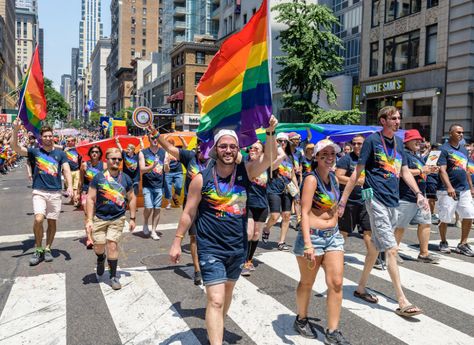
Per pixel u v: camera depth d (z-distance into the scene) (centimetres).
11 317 490
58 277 629
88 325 470
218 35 6109
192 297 552
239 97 479
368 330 458
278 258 737
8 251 777
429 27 2567
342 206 505
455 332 456
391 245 504
